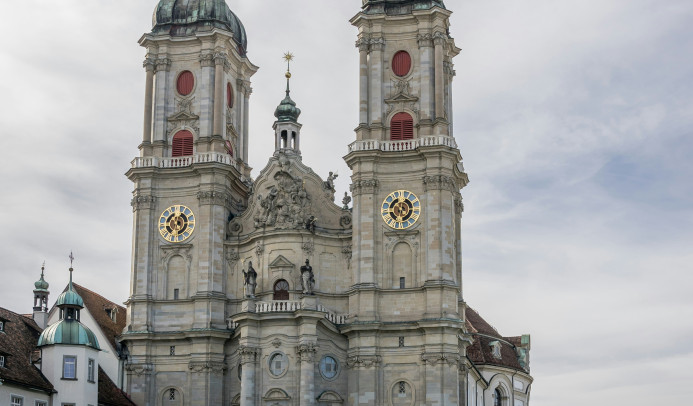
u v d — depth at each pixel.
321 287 103.19
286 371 96.50
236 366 102.62
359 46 105.31
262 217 105.00
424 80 103.69
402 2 106.25
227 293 106.06
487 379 128.38
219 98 109.38
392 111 104.06
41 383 90.75
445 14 104.94
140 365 103.69
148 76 111.12
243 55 117.00
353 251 101.19
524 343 140.25
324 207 105.81
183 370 103.75
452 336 97.38
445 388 96.00
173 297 105.81
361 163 102.25
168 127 110.25
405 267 100.50
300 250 103.44
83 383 92.94
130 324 105.00
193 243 106.44
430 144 101.00
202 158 107.31
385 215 101.50
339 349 99.69
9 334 94.25
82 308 102.25
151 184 108.00
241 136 116.12
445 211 100.31
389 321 99.19
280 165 105.69
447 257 99.44
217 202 106.69
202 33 110.50
